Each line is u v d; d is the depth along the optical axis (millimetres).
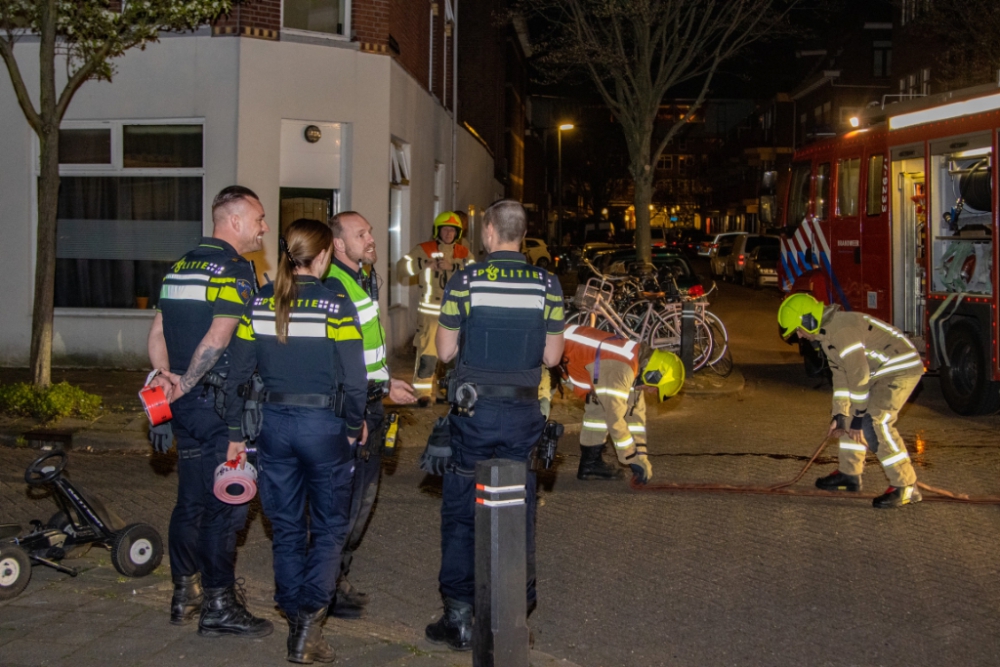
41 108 10406
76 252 13734
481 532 3998
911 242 12242
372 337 4867
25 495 7348
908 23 34844
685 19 18641
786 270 15453
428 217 17609
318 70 13445
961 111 10797
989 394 10719
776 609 5348
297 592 4332
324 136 13734
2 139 13414
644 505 7383
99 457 8930
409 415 10648
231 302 4379
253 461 4480
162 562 5801
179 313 4570
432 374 11109
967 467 8703
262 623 4621
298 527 4414
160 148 13422
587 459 8086
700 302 13922
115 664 4211
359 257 4977
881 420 7281
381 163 13977
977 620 5211
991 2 20500
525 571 4148
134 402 10891
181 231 13531
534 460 4793
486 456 4578
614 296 14430
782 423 10977
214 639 4512
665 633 5027
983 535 6668
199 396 4574
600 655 4770
